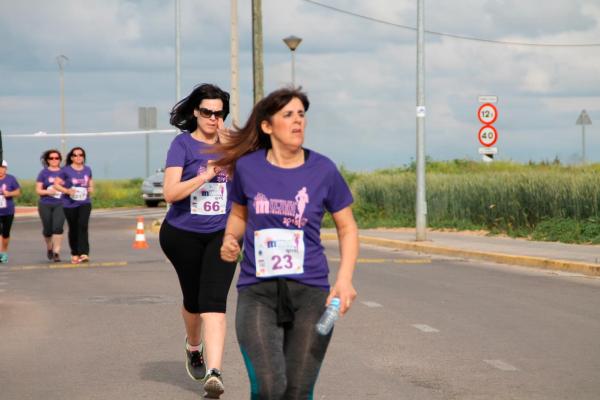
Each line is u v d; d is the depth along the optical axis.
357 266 25.30
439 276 22.66
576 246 29.23
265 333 7.31
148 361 12.42
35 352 13.05
